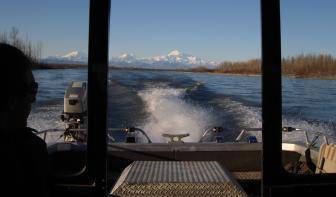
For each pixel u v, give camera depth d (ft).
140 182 5.11
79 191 5.08
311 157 9.06
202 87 87.10
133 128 11.35
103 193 5.07
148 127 42.60
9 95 2.98
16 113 3.09
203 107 55.11
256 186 8.27
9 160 2.93
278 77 4.93
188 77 122.21
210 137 32.07
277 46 4.93
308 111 41.83
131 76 109.40
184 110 52.08
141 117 47.16
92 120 4.96
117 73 130.21
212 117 47.80
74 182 5.08
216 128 12.40
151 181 5.15
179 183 5.08
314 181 5.17
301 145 9.78
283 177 5.08
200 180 5.20
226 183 5.11
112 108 51.55
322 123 39.70
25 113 3.17
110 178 9.12
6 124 3.04
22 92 3.07
